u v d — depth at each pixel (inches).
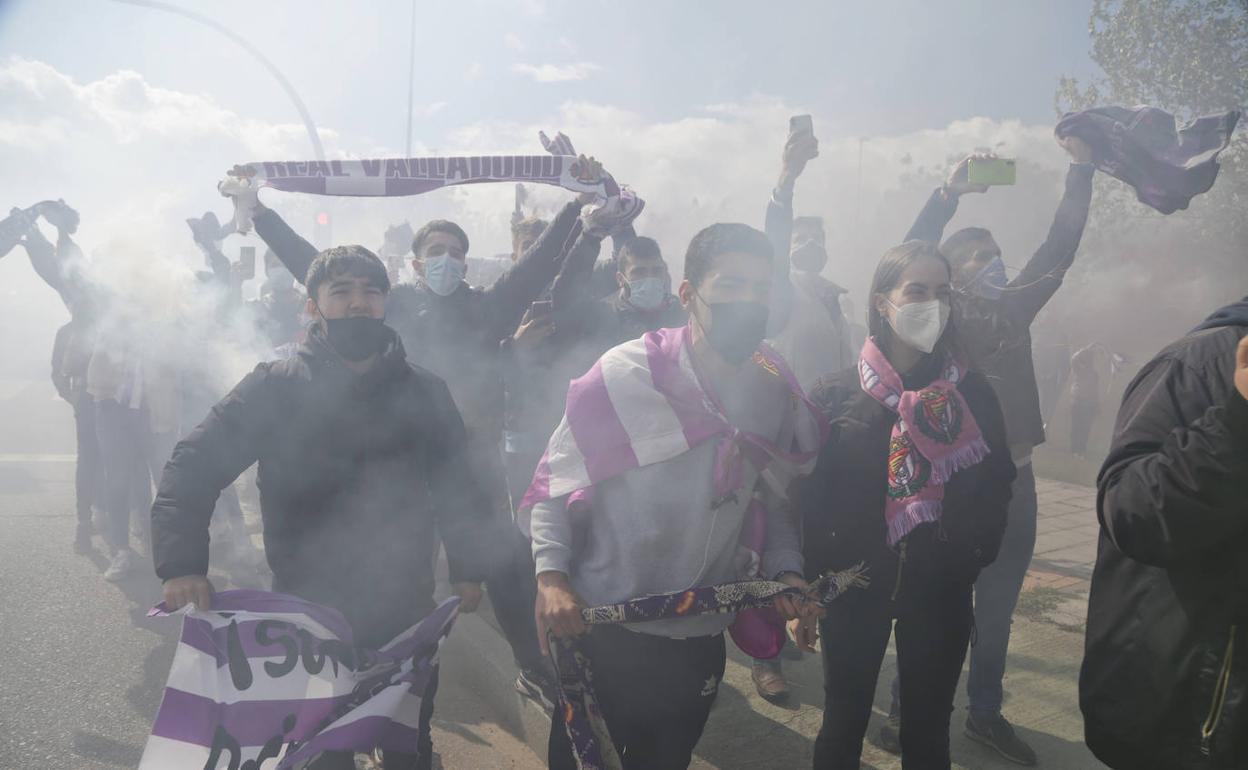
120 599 197.8
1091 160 126.6
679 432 81.0
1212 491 54.7
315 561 95.6
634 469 82.0
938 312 92.1
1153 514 57.6
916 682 97.3
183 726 87.6
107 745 134.2
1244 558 57.6
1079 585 200.7
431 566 102.0
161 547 87.6
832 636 97.3
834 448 96.2
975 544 94.6
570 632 80.7
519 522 88.0
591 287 163.9
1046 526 263.1
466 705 151.9
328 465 94.2
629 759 88.7
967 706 140.3
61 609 190.4
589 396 83.4
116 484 212.2
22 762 128.0
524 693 141.0
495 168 138.3
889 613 95.7
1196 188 126.0
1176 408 61.6
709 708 89.1
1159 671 61.2
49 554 229.6
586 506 84.4
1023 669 156.4
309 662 92.7
